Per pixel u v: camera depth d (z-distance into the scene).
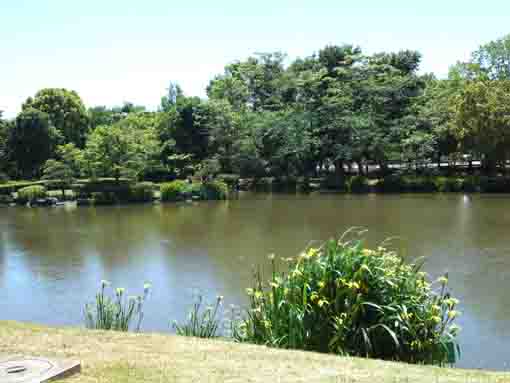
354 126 40.75
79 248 18.47
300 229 21.39
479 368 7.22
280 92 49.50
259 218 25.56
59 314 10.37
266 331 6.22
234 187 43.34
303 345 5.95
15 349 5.10
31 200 36.06
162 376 4.39
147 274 13.83
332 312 6.09
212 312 9.83
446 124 39.94
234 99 49.41
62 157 39.72
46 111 56.78
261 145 44.16
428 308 6.34
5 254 17.70
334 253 6.40
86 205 35.12
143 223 25.08
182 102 48.88
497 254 15.16
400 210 27.03
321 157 44.84
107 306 7.55
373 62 48.12
